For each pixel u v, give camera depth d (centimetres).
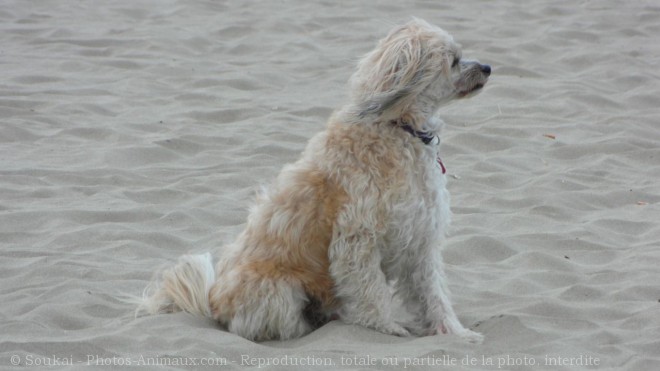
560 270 1059
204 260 918
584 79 1828
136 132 1502
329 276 877
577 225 1199
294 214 870
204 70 1852
